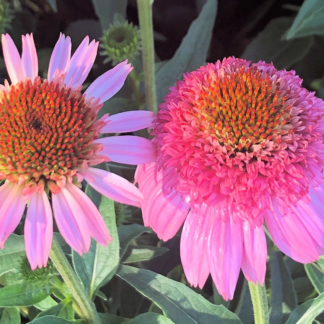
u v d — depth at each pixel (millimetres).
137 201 167
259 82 170
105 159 173
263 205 161
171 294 205
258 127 168
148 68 264
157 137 179
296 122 169
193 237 178
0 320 227
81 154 176
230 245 172
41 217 165
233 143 168
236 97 169
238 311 242
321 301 195
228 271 171
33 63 198
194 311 204
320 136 171
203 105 171
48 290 205
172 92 187
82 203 168
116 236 209
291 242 170
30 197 166
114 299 275
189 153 166
